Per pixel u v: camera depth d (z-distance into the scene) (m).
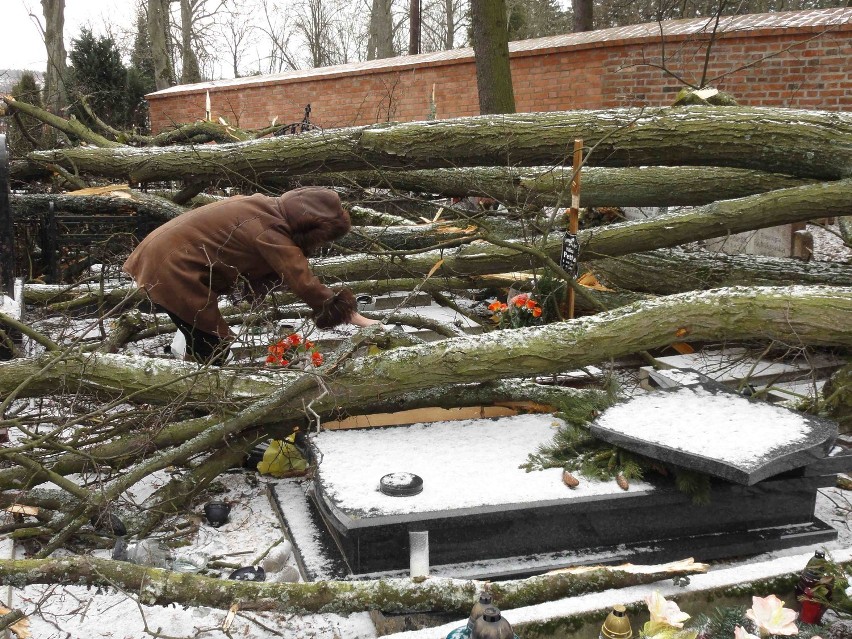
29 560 2.46
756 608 2.08
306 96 15.10
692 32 10.42
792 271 5.61
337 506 2.82
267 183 6.73
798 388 4.93
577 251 4.36
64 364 3.55
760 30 9.88
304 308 5.46
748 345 5.04
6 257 4.94
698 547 3.09
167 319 5.27
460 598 2.53
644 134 4.96
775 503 3.23
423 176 6.32
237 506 3.65
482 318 6.24
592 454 3.22
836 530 3.28
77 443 3.49
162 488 3.40
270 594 2.48
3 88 16.97
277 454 3.91
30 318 6.11
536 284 4.46
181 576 2.48
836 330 3.46
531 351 3.47
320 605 2.48
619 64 11.13
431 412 3.95
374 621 2.76
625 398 3.53
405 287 5.78
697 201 5.73
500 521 2.88
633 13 20.72
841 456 3.18
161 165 6.42
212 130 10.16
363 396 3.44
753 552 3.16
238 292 5.13
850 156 4.60
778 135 4.73
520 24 22.55
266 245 3.73
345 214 3.83
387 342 3.82
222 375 3.62
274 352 3.98
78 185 7.16
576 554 2.98
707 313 3.55
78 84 16.61
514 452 3.31
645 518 3.08
